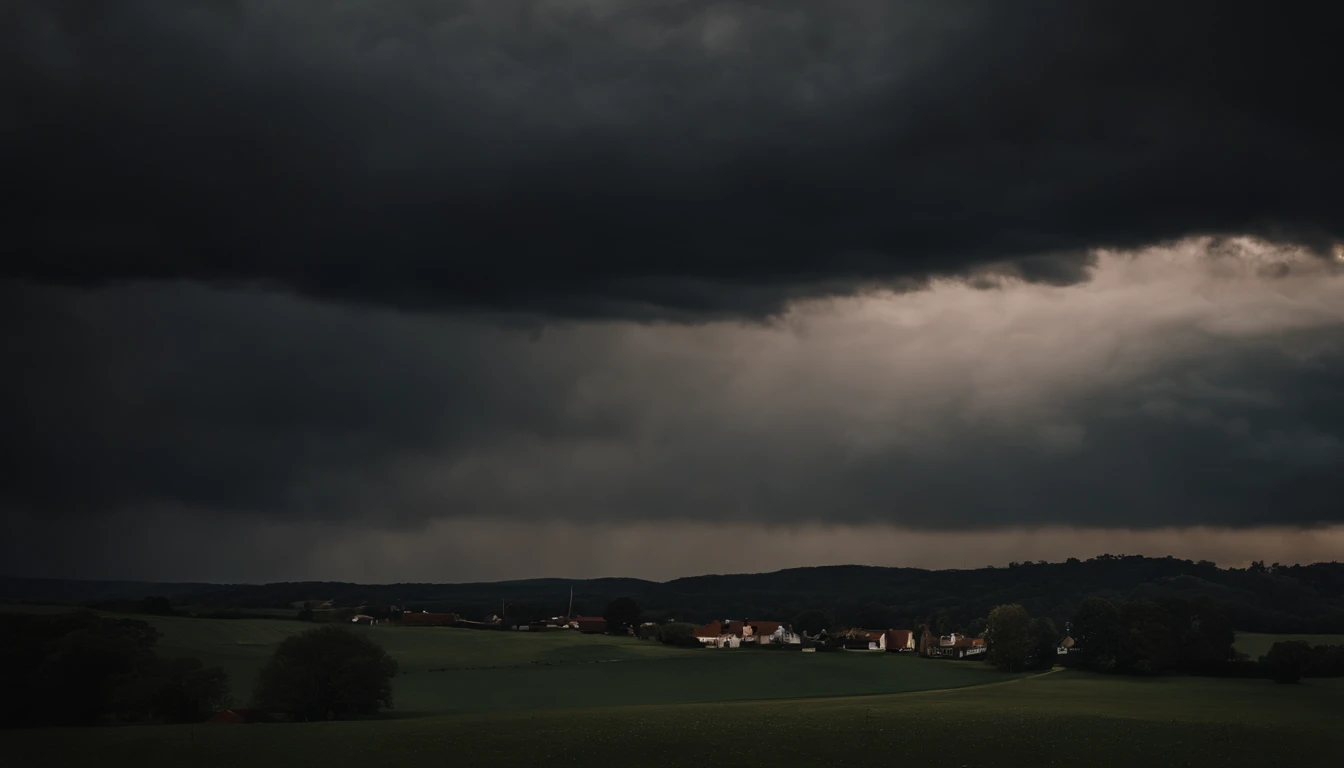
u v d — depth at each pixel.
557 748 89.44
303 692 124.19
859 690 166.12
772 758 84.81
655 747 89.81
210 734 102.00
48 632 128.75
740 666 190.62
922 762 83.38
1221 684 176.38
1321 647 192.62
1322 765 84.69
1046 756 86.56
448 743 93.06
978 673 194.38
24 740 100.19
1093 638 197.50
